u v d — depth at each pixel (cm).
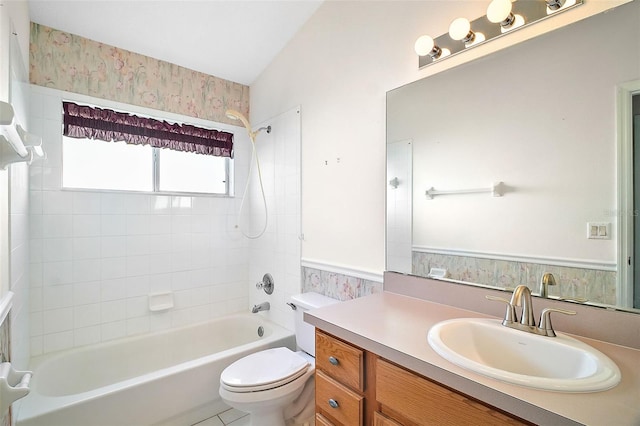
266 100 265
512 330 102
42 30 197
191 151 255
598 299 102
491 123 128
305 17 216
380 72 171
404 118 158
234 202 283
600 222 102
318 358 121
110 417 155
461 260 137
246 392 147
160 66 245
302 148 226
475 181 133
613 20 100
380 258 170
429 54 145
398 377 91
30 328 191
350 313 124
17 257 147
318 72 211
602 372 75
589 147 104
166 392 172
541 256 114
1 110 71
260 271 272
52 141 199
